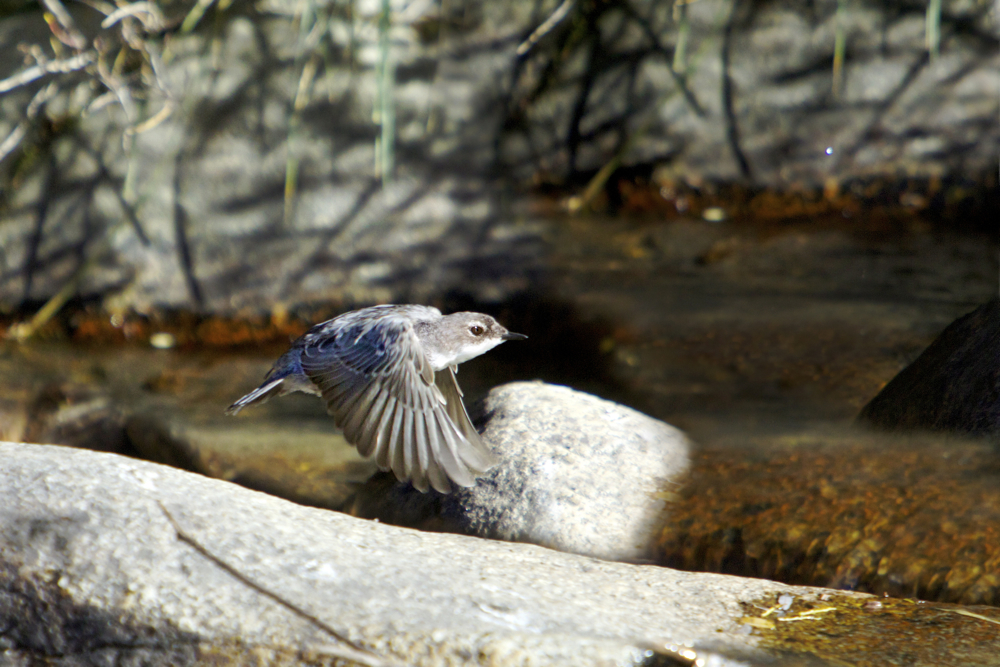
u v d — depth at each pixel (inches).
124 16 481.1
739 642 203.8
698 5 609.0
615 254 554.6
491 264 535.5
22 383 444.5
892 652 201.0
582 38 615.8
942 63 593.0
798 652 200.8
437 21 540.7
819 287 501.7
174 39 496.7
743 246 563.2
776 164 612.7
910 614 217.3
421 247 528.7
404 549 233.8
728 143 616.4
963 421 290.0
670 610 217.2
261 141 509.4
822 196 607.5
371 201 522.9
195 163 506.0
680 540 262.7
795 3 601.9
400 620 201.8
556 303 509.7
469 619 203.2
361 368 188.7
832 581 240.5
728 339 452.4
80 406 423.5
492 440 297.3
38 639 210.4
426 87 534.3
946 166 595.2
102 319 501.0
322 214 517.7
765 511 265.4
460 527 281.1
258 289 513.3
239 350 494.6
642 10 612.1
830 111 605.9
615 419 307.6
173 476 243.1
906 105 598.2
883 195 601.3
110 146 498.0
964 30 591.2
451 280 529.3
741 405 382.9
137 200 502.6
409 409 181.8
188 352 488.7
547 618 206.8
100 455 245.8
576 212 605.0
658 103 619.8
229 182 509.4
